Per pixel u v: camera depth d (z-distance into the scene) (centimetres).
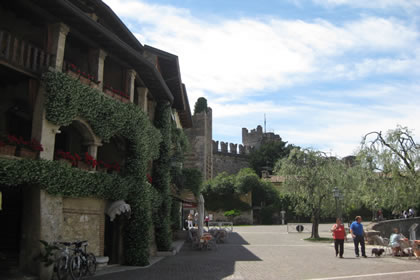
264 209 5700
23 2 1294
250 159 8038
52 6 1270
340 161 3084
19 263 1153
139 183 1650
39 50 1298
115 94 1614
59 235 1211
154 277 1197
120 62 1670
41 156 1184
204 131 5553
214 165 7556
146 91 1936
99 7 1730
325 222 5725
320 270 1353
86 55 1667
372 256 1828
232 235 3300
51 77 1227
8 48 1188
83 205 1389
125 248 1582
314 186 3008
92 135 1441
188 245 2466
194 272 1311
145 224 1616
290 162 3147
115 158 1730
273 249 2192
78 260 1145
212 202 5672
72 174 1260
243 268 1407
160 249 1958
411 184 2195
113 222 1627
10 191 1258
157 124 2111
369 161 2305
